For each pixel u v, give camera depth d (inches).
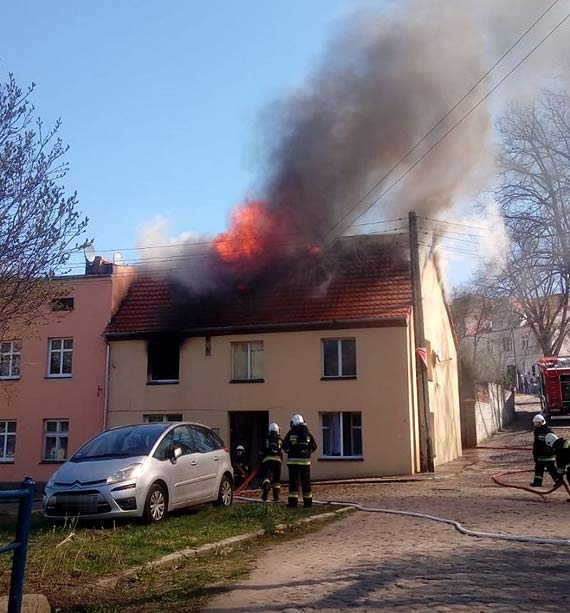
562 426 1299.2
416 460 827.4
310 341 860.6
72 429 925.8
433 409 932.6
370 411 826.8
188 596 251.6
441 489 635.5
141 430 468.4
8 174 327.6
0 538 358.0
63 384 939.3
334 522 441.4
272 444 577.6
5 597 210.8
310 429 843.4
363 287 890.7
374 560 304.8
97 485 408.2
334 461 827.4
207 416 881.5
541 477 572.7
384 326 836.0
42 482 920.3
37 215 334.0
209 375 890.1
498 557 303.0
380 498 578.6
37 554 307.4
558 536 353.7
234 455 833.5
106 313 945.5
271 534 397.4
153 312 944.9
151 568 295.9
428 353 925.8
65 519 380.5
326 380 847.7
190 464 468.8
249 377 888.9
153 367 929.5
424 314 926.4
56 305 398.6
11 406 948.0
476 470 822.5
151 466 429.7
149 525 409.1
